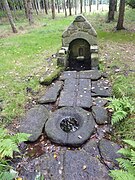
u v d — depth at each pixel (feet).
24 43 32.65
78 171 9.61
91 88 16.94
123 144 11.21
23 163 10.36
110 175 8.50
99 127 12.73
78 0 126.82
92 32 20.58
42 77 18.94
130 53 24.27
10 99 15.80
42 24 53.98
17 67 22.22
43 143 11.69
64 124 12.99
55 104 15.30
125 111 13.09
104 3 146.51
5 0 42.06
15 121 13.51
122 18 36.01
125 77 17.78
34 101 15.70
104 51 25.27
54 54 25.35
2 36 41.55
